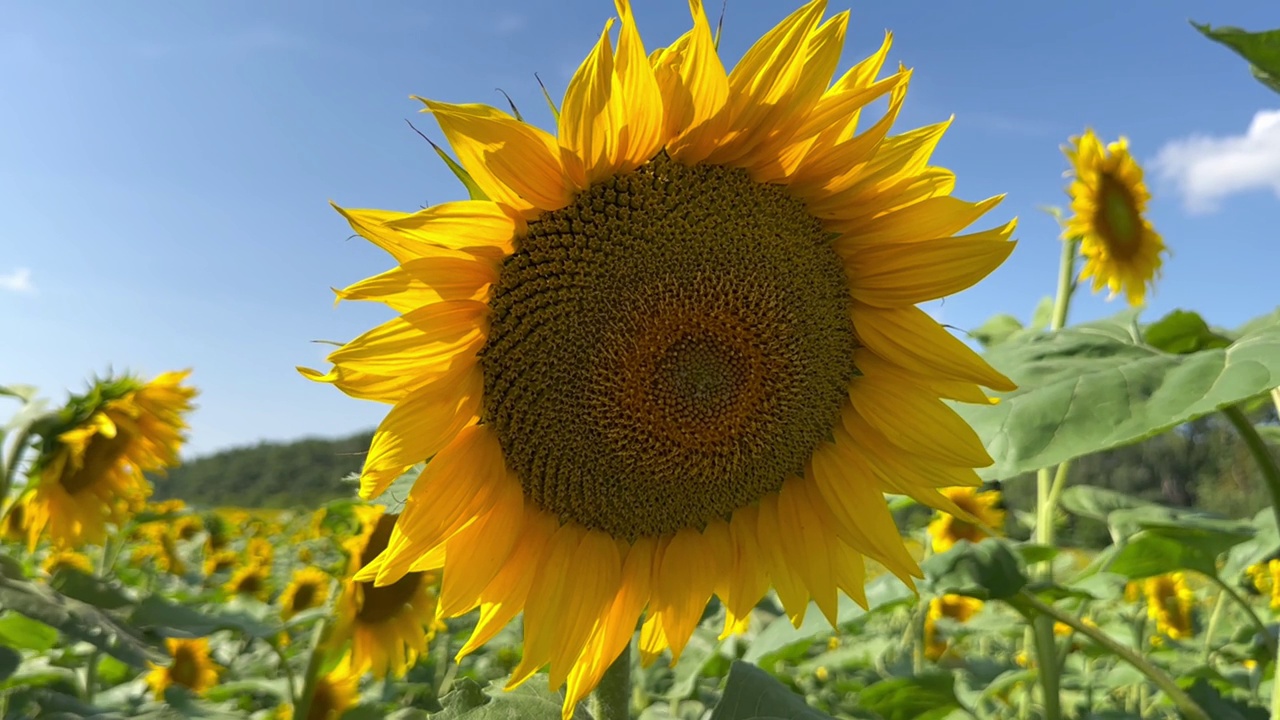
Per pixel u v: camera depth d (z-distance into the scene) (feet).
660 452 1.23
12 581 1.70
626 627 1.26
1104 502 2.49
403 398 1.06
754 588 1.31
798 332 1.25
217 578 5.44
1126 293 2.72
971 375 1.22
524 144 1.03
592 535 1.26
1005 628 3.02
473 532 1.17
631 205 1.17
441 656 3.17
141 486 2.46
